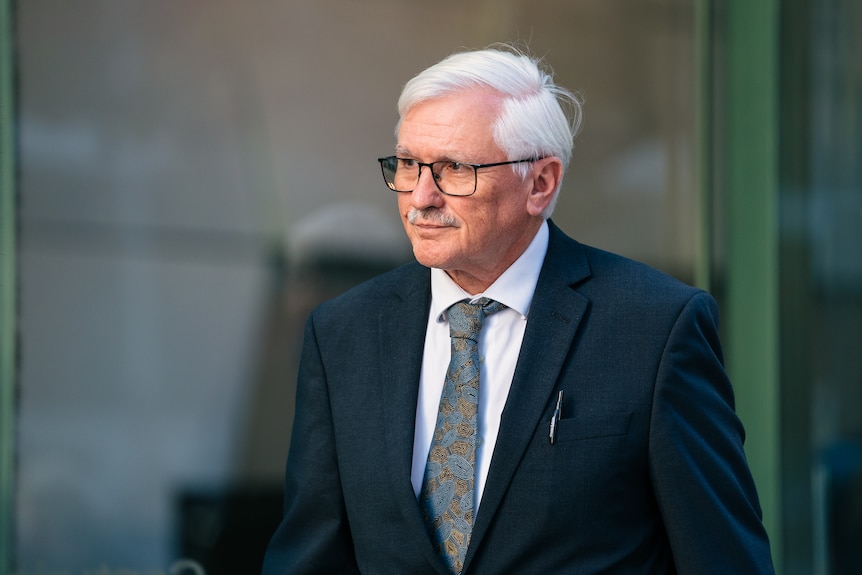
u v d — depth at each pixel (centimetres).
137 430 1084
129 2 1079
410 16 1134
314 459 685
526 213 641
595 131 1177
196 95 1095
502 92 623
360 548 660
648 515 635
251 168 1107
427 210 620
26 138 1062
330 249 1126
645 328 634
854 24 1260
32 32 1060
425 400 664
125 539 1077
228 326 1106
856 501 1271
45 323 1066
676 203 1208
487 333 661
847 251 1271
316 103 1120
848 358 1278
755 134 1227
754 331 1241
